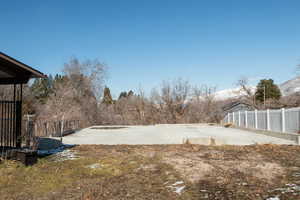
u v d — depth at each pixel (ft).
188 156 27.96
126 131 70.08
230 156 27.89
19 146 25.63
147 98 143.84
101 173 20.54
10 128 27.22
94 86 133.49
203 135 55.47
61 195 15.43
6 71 24.67
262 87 152.35
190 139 40.70
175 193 15.66
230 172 20.31
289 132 47.88
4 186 17.04
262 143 40.40
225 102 169.89
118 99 152.15
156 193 15.74
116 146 36.96
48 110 113.19
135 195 15.39
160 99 142.10
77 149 33.60
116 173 20.52
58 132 56.75
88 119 125.80
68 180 18.54
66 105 116.37
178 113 141.08
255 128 65.00
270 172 20.13
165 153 30.14
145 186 17.17
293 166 22.21
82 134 59.93
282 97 143.02
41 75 26.05
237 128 79.41
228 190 15.81
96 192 15.94
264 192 15.20
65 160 25.52
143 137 52.13
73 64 129.08
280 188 15.89
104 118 134.31
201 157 27.35
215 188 16.34
